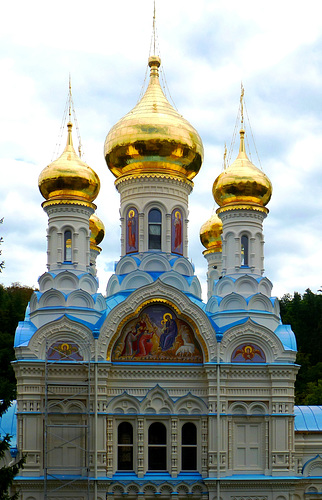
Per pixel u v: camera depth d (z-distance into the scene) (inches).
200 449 2272.4
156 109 2509.8
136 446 2255.2
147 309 2325.3
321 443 2389.3
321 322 4439.0
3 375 3056.1
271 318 2380.7
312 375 4067.4
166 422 2282.2
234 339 2313.0
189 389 2304.4
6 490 1801.2
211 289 2876.5
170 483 2233.0
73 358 2251.5
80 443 2234.3
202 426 2277.3
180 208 2527.1
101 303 2364.7
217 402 2262.6
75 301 2311.8
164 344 2315.5
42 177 2399.1
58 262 2359.7
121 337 2303.2
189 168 2534.5
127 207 2522.1
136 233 2492.6
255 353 2320.4
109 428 2246.6
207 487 2237.9
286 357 2320.4
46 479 2117.4
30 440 2199.8
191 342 2327.8
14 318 3814.0
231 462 2257.6
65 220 2379.4
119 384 2281.0
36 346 2240.4
